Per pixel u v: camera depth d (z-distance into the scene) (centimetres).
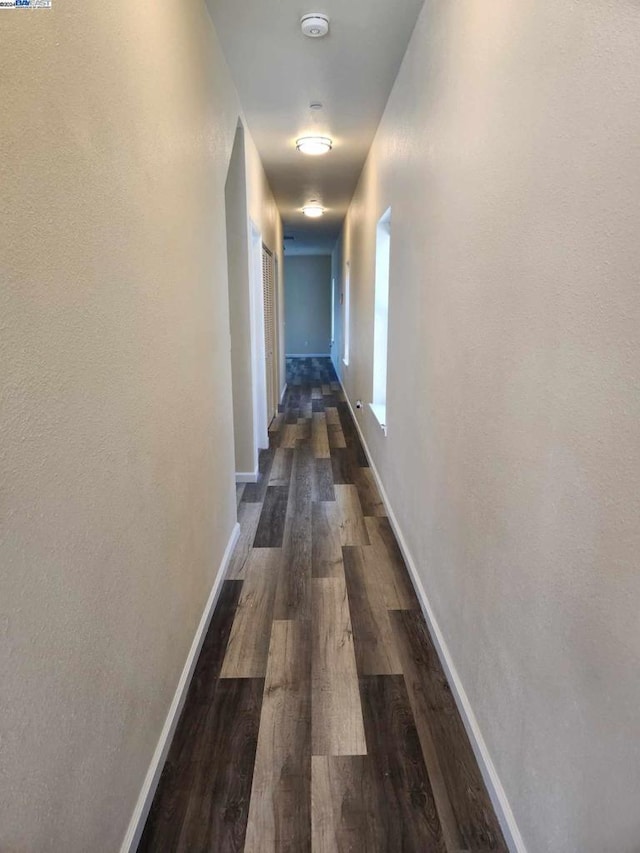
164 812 132
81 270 94
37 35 78
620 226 74
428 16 189
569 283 89
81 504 94
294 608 222
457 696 164
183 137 163
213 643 198
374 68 247
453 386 163
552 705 99
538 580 104
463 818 131
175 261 155
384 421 352
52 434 83
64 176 87
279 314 667
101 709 104
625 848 77
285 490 365
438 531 188
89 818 98
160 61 140
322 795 137
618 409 76
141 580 126
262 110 301
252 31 212
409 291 235
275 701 169
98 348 101
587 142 82
